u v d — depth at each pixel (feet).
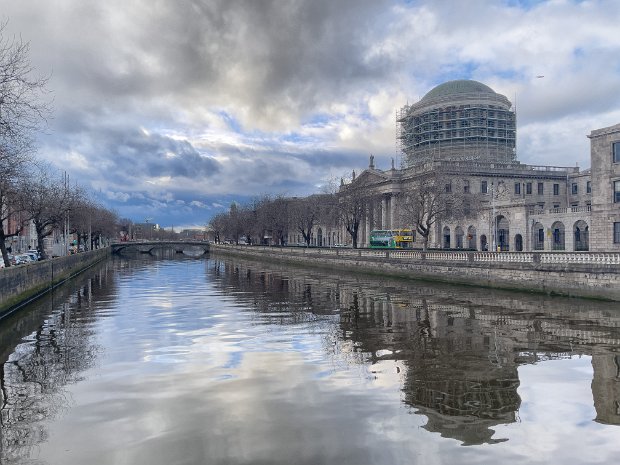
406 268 179.32
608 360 56.29
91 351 63.57
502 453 32.65
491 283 138.72
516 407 41.29
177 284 165.07
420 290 138.10
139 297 126.21
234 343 67.92
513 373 51.29
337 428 37.04
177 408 41.83
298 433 36.19
